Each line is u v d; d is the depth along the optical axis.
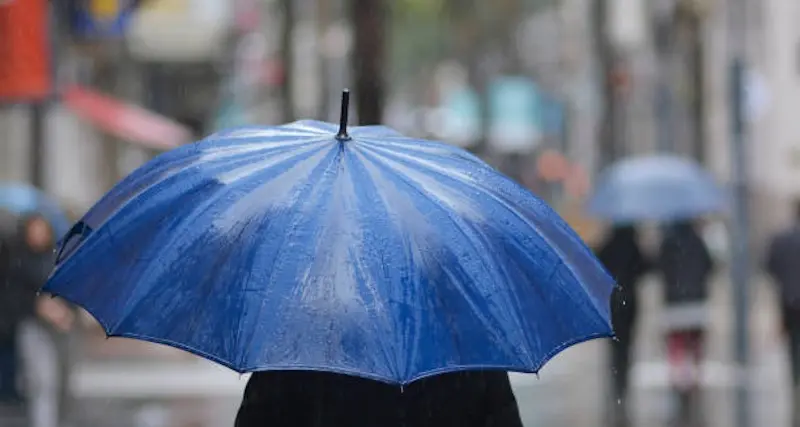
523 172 131.00
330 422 11.12
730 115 29.27
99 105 53.19
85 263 10.70
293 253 10.28
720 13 86.06
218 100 88.88
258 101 90.44
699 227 39.56
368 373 9.83
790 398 41.66
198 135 88.88
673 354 39.06
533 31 140.62
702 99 88.19
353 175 10.91
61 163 66.75
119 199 11.34
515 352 10.16
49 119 61.03
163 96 87.25
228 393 45.06
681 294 39.06
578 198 94.19
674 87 90.25
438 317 10.12
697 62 88.50
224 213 10.59
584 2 102.50
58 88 44.81
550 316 10.68
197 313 10.14
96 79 74.38
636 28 82.06
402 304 10.09
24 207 32.66
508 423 11.38
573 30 119.19
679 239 39.12
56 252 11.68
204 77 88.12
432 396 11.17
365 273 10.19
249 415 11.23
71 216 46.34
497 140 136.38
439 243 10.47
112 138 79.94
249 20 81.25
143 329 10.16
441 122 138.88
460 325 10.14
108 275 10.62
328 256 10.26
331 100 69.62
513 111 139.62
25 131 59.81
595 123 80.06
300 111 67.25
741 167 29.11
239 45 87.38
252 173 10.95
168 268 10.38
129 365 51.34
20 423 32.06
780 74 76.12
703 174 40.34
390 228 10.48
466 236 10.62
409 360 9.88
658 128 91.06
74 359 37.50
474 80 150.75
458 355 10.02
